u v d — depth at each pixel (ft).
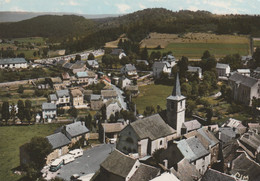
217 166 284.82
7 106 481.87
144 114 486.79
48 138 353.72
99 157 348.38
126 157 262.06
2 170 332.60
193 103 492.54
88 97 595.88
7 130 461.37
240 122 399.03
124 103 586.45
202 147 276.21
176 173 225.97
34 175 303.07
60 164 321.32
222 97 574.15
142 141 308.81
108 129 409.28
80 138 387.75
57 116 520.83
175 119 337.72
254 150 281.95
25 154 327.88
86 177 288.10
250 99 506.89
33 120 503.61
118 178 252.42
